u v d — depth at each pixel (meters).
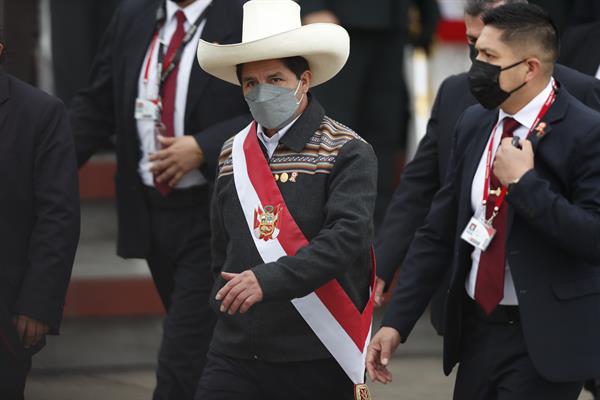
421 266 16.78
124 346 27.59
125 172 21.08
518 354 15.48
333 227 15.10
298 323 15.69
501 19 15.20
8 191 17.88
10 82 18.09
